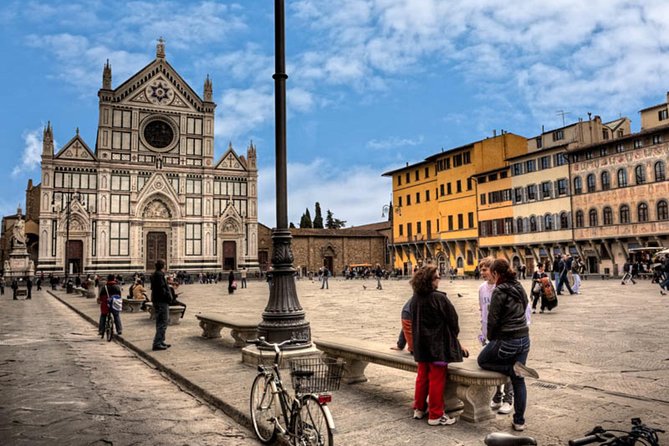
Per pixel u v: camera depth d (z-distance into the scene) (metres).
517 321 6.30
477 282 53.84
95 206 73.81
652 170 50.00
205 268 78.94
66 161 72.69
